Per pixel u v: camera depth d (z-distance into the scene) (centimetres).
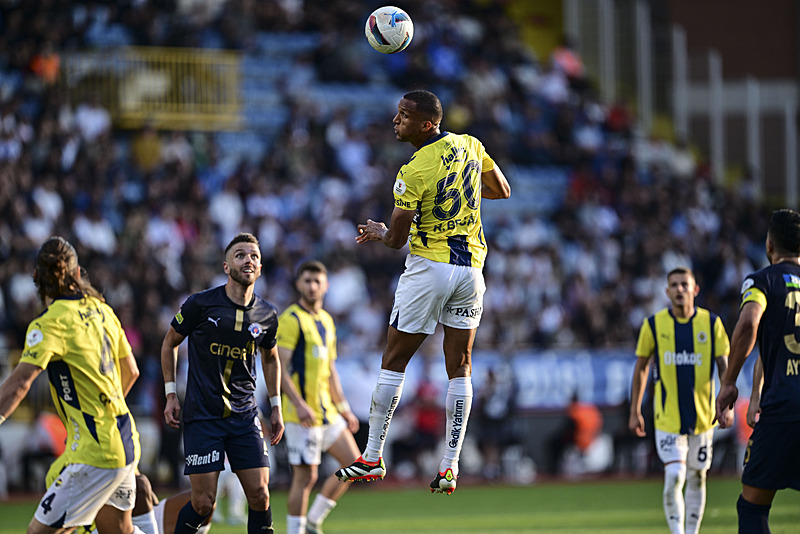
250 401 2678
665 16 11644
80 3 8581
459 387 2397
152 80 8444
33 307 5916
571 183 8719
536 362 6656
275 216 7519
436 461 6350
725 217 9256
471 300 2359
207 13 9050
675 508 3259
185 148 7662
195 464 2589
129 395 5697
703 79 11369
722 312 8100
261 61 9206
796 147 11456
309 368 3372
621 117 10256
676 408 3291
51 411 5769
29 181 6719
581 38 11300
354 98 9281
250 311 2650
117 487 2338
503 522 4309
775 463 2327
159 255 6600
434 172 2302
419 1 10031
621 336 7394
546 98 9931
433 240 2320
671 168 10081
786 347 2362
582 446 6619
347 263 7188
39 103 7712
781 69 11656
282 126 8856
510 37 10531
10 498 5297
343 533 3984
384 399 2366
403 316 2328
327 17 9719
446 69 9688
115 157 7462
